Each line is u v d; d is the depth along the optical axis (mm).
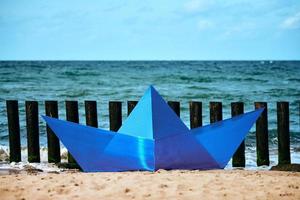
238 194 8156
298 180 8945
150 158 9891
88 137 10406
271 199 7961
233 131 10641
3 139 15633
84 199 8055
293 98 25828
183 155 10070
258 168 11852
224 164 10344
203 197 8047
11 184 8758
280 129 11969
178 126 10211
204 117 19047
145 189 8383
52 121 10586
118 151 10141
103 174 9406
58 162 12242
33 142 12320
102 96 26375
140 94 27203
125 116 18438
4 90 29047
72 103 12148
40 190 8445
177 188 8414
